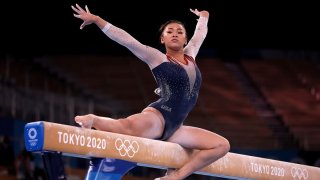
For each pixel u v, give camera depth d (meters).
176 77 15.92
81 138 13.60
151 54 15.88
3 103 45.94
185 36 16.69
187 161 16.53
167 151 15.87
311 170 20.42
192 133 16.52
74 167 43.38
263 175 18.53
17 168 39.66
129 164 14.99
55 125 13.15
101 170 14.43
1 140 40.09
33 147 12.92
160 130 15.98
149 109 16.02
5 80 48.59
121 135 14.61
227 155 17.56
